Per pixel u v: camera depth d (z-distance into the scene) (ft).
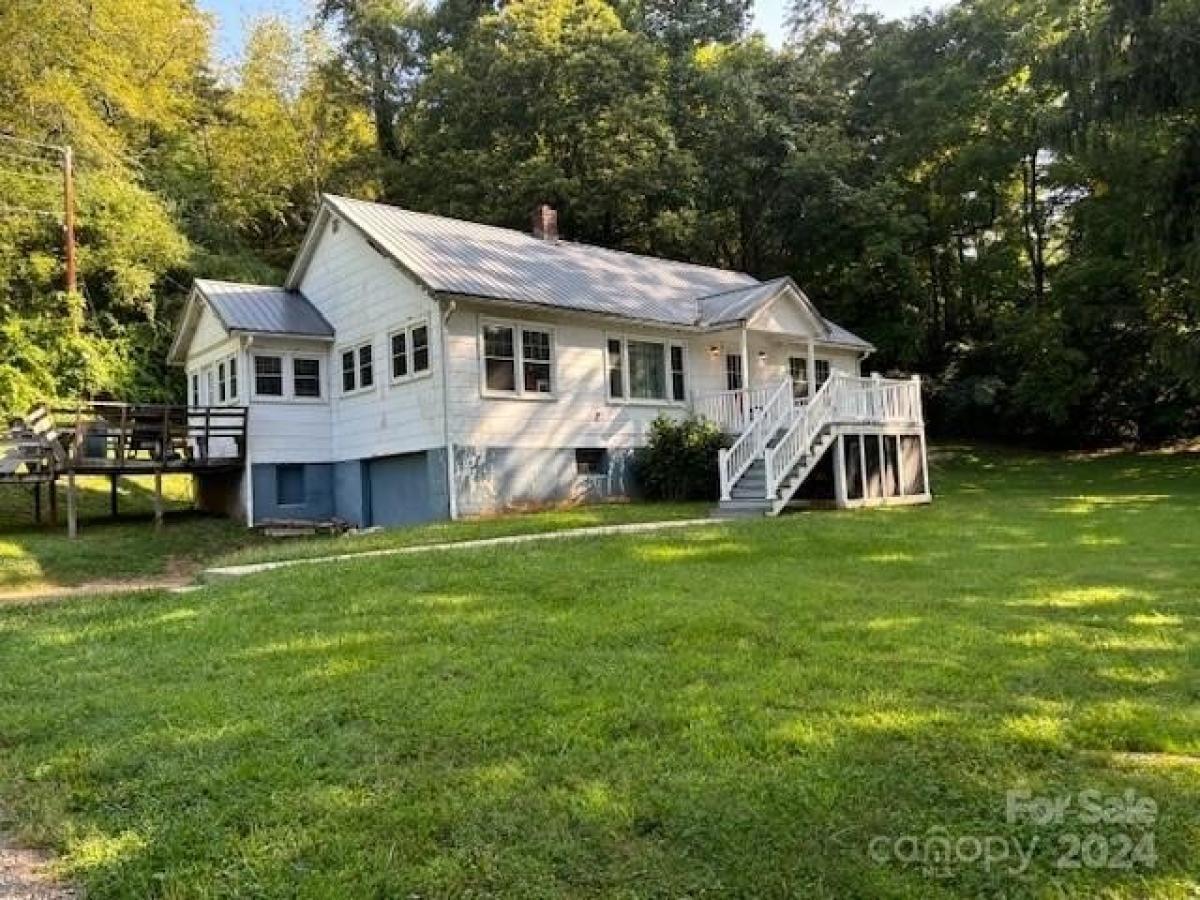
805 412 55.62
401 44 127.03
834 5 124.47
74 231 80.74
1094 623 22.41
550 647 21.12
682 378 69.67
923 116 101.86
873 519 46.21
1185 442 95.96
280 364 65.00
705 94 105.50
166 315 90.27
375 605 26.86
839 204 99.35
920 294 102.37
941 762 13.46
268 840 11.87
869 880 10.23
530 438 59.88
